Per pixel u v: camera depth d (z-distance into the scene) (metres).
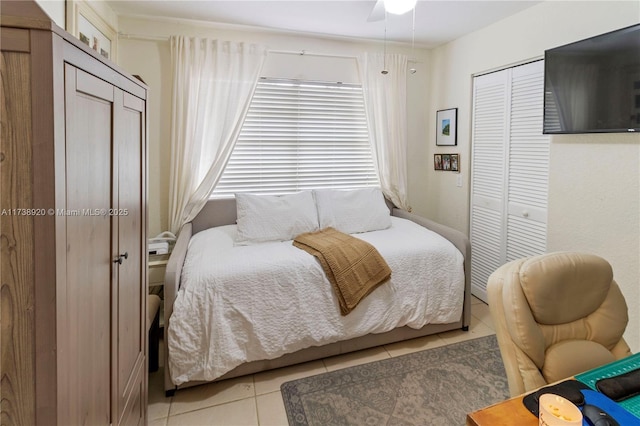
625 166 1.85
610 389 0.85
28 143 0.68
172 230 2.76
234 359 1.84
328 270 2.05
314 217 2.73
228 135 2.77
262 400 1.81
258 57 2.79
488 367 2.06
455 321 2.40
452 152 3.21
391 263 2.21
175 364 1.77
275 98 2.98
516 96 2.55
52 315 0.71
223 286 1.86
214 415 1.71
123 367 1.17
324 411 1.73
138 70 2.66
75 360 0.82
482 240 2.96
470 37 2.93
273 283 1.95
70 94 0.76
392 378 1.97
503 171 2.70
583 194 2.07
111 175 1.03
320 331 2.01
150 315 1.87
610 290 1.21
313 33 2.90
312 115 3.10
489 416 0.80
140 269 1.36
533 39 2.36
